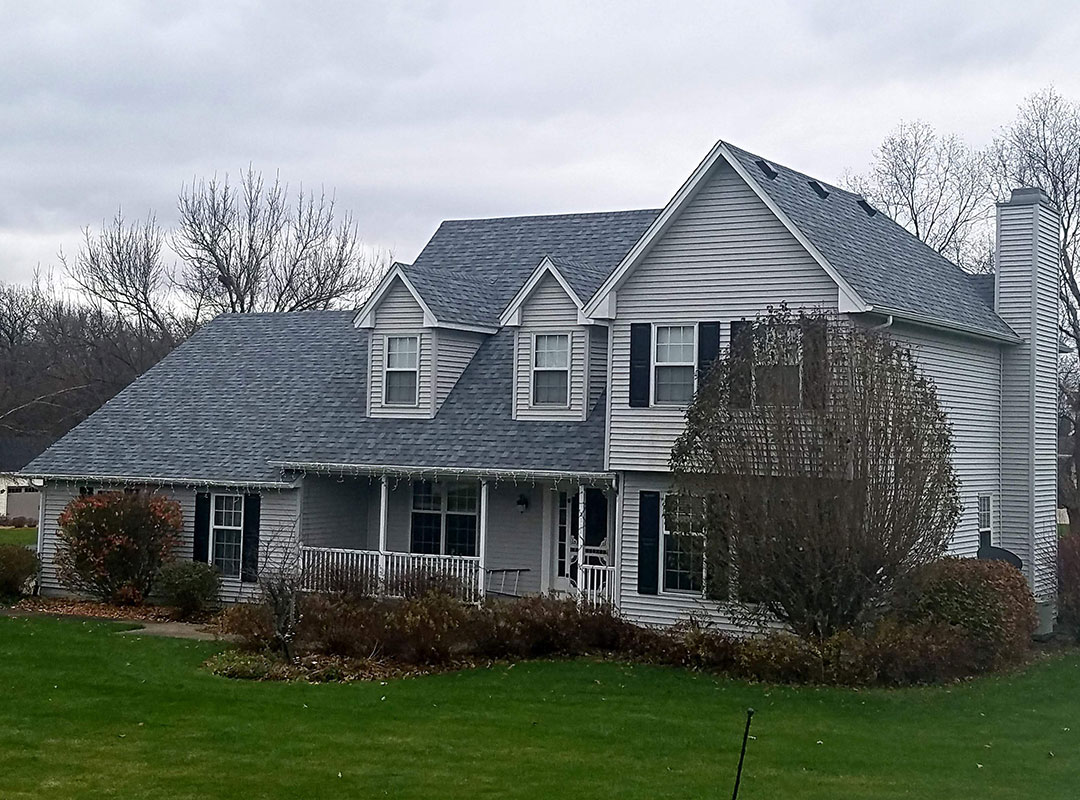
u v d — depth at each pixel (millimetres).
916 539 18984
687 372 23062
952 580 20750
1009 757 14641
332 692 17812
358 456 27250
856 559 18672
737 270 22594
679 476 20141
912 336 23250
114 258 56844
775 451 18969
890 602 19500
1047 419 28234
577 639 21422
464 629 20828
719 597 19703
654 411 23250
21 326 64625
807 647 18969
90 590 28422
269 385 31438
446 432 26969
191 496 28797
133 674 19109
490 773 13305
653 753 14359
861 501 18656
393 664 20000
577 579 24516
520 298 26453
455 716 16266
